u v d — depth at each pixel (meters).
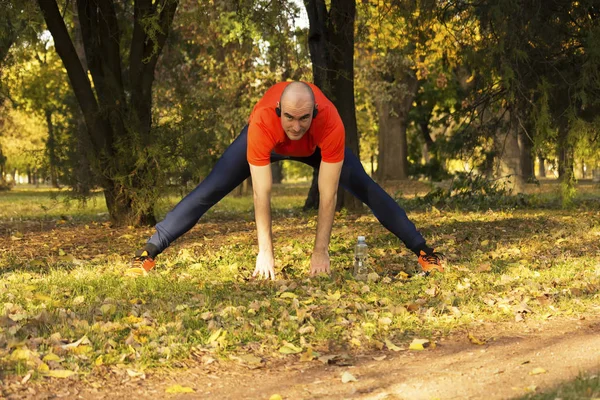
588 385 4.20
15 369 4.72
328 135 7.12
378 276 8.12
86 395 4.48
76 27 22.50
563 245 10.70
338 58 17.41
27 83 34.38
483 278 8.12
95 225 15.09
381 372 4.94
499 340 5.72
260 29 15.60
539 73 17.08
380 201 8.42
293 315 6.38
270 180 7.42
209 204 8.38
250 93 27.39
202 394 4.56
